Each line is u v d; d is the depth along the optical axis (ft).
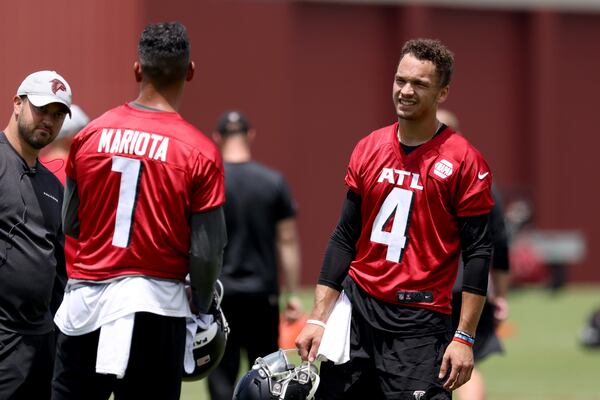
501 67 318.86
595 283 321.93
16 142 72.95
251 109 285.64
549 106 318.45
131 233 65.10
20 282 71.56
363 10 304.71
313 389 70.69
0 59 256.52
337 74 301.43
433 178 68.39
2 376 71.61
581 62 325.01
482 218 68.44
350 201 71.15
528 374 151.02
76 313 65.77
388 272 69.36
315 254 295.89
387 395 69.62
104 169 65.72
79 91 263.49
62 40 261.85
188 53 67.36
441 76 68.28
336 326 70.44
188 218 65.92
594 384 142.20
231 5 283.59
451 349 67.77
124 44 266.57
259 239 98.94
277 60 288.30
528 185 319.27
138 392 65.98
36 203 72.74
